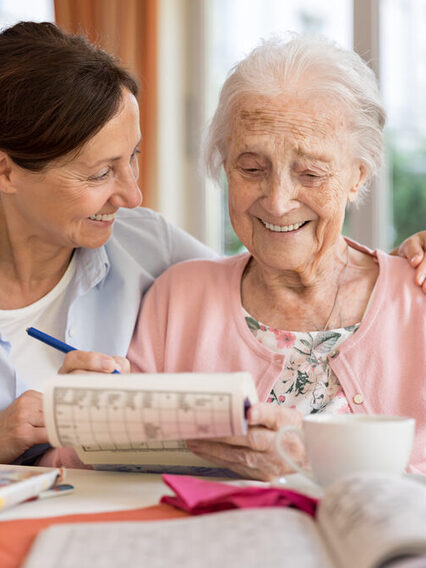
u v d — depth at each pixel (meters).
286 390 1.30
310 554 0.57
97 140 1.25
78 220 1.34
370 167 1.30
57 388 0.86
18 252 1.43
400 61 2.98
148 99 3.45
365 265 1.38
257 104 1.23
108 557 0.59
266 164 1.24
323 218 1.26
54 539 0.64
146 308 1.51
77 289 1.48
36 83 1.24
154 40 3.45
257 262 1.42
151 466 1.00
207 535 0.63
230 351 1.36
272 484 0.88
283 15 3.37
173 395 0.83
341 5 3.16
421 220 2.97
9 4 3.73
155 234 1.66
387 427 0.77
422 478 0.87
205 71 3.64
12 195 1.35
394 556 0.53
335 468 0.78
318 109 1.22
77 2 3.51
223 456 0.94
